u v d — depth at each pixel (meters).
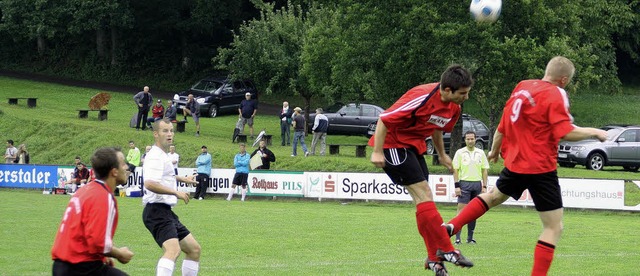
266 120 65.88
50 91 73.62
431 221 11.28
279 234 24.38
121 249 10.35
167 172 13.38
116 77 84.31
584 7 47.16
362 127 56.22
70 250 9.55
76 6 79.00
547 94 11.36
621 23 67.94
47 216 29.11
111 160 9.86
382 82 45.50
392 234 24.53
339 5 45.72
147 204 13.34
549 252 11.71
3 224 26.19
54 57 86.94
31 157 51.50
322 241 22.64
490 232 25.69
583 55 44.19
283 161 44.22
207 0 80.38
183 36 85.00
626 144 45.59
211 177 42.16
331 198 39.16
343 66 45.94
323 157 44.78
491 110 46.16
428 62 43.50
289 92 77.44
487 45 41.31
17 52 88.69
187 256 13.66
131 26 80.44
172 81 84.56
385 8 43.81
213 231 25.09
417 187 11.40
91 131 53.16
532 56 40.91
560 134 11.22
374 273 16.75
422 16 42.22
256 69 61.09
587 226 28.45
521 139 11.66
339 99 58.00
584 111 69.25
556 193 11.67
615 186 34.59
